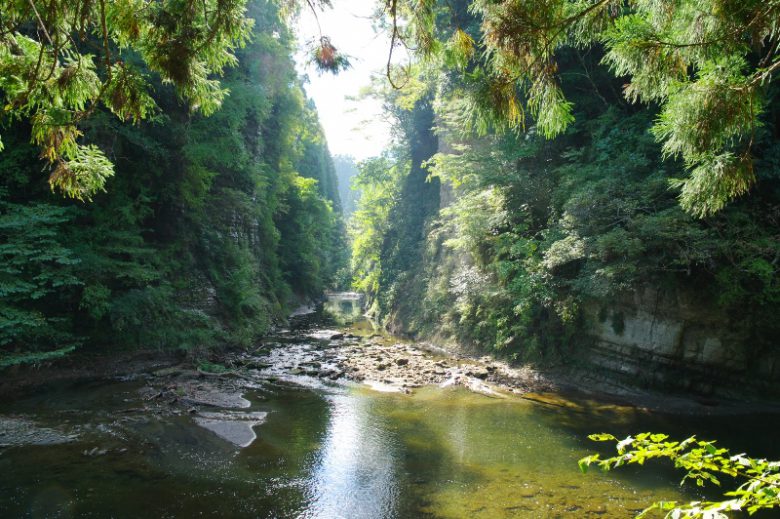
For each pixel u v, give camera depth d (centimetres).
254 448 844
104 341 1397
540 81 356
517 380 1351
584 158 1553
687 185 405
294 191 3644
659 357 1164
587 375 1292
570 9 357
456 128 1864
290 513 626
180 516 609
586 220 1264
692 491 686
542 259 1423
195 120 1820
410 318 2408
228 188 2227
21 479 687
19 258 1110
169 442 844
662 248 1143
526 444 884
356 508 642
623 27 384
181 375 1313
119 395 1112
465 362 1611
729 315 1105
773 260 1011
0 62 438
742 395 1112
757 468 194
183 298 1722
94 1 378
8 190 1274
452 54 388
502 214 1608
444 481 726
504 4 324
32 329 1209
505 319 1538
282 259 3409
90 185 525
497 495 679
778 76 917
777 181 1077
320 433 934
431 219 2772
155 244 1714
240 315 1945
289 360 1636
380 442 891
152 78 1551
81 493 655
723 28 351
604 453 839
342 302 4828
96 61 1200
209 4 392
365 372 1459
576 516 616
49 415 959
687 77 387
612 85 1592
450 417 1045
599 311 1289
